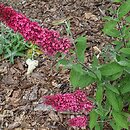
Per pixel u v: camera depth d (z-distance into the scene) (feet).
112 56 2.74
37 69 3.95
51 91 3.68
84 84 2.62
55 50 2.26
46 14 4.65
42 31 2.20
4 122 3.49
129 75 2.82
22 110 3.56
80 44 2.48
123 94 2.97
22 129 3.39
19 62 4.07
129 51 2.56
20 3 4.91
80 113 3.40
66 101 2.36
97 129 2.87
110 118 3.04
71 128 3.31
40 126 3.39
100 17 4.41
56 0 4.84
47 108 3.52
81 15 4.50
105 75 2.60
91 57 3.87
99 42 4.05
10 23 2.17
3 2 4.93
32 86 3.77
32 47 4.09
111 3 4.53
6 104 3.65
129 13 3.97
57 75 3.84
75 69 2.38
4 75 3.96
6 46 4.10
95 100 2.78
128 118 2.70
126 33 2.78
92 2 4.66
